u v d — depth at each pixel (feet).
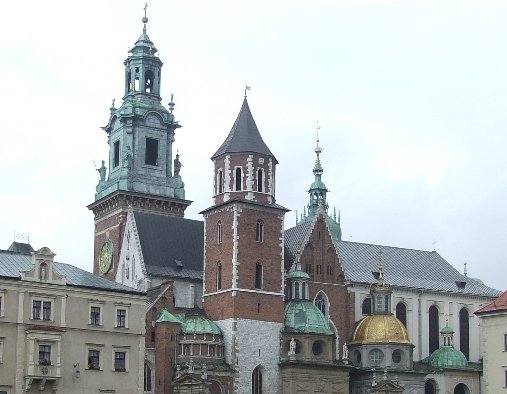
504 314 437.58
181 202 548.72
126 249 495.00
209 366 431.02
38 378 358.84
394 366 472.85
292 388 443.32
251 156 465.88
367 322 483.92
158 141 560.20
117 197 531.50
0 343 355.56
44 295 368.48
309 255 488.02
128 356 384.47
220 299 452.35
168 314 433.89
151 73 574.15
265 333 447.83
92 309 379.96
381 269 499.10
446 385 498.28
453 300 539.29
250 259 452.76
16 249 520.01
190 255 492.54
